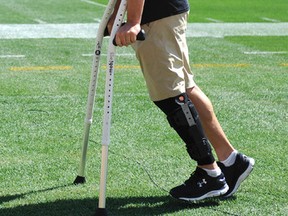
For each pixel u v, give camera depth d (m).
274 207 9.34
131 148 11.98
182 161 11.30
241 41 26.77
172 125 9.15
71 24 32.16
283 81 18.42
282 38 27.89
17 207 9.22
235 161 9.56
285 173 10.78
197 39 27.23
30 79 18.23
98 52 9.19
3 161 11.25
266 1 47.31
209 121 9.47
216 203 9.41
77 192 9.80
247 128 13.48
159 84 8.93
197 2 46.62
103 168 8.35
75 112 14.55
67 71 19.52
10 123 13.60
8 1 44.84
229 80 18.42
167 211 9.11
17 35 27.75
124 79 18.19
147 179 10.39
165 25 8.81
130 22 8.45
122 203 9.38
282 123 13.91
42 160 11.30
